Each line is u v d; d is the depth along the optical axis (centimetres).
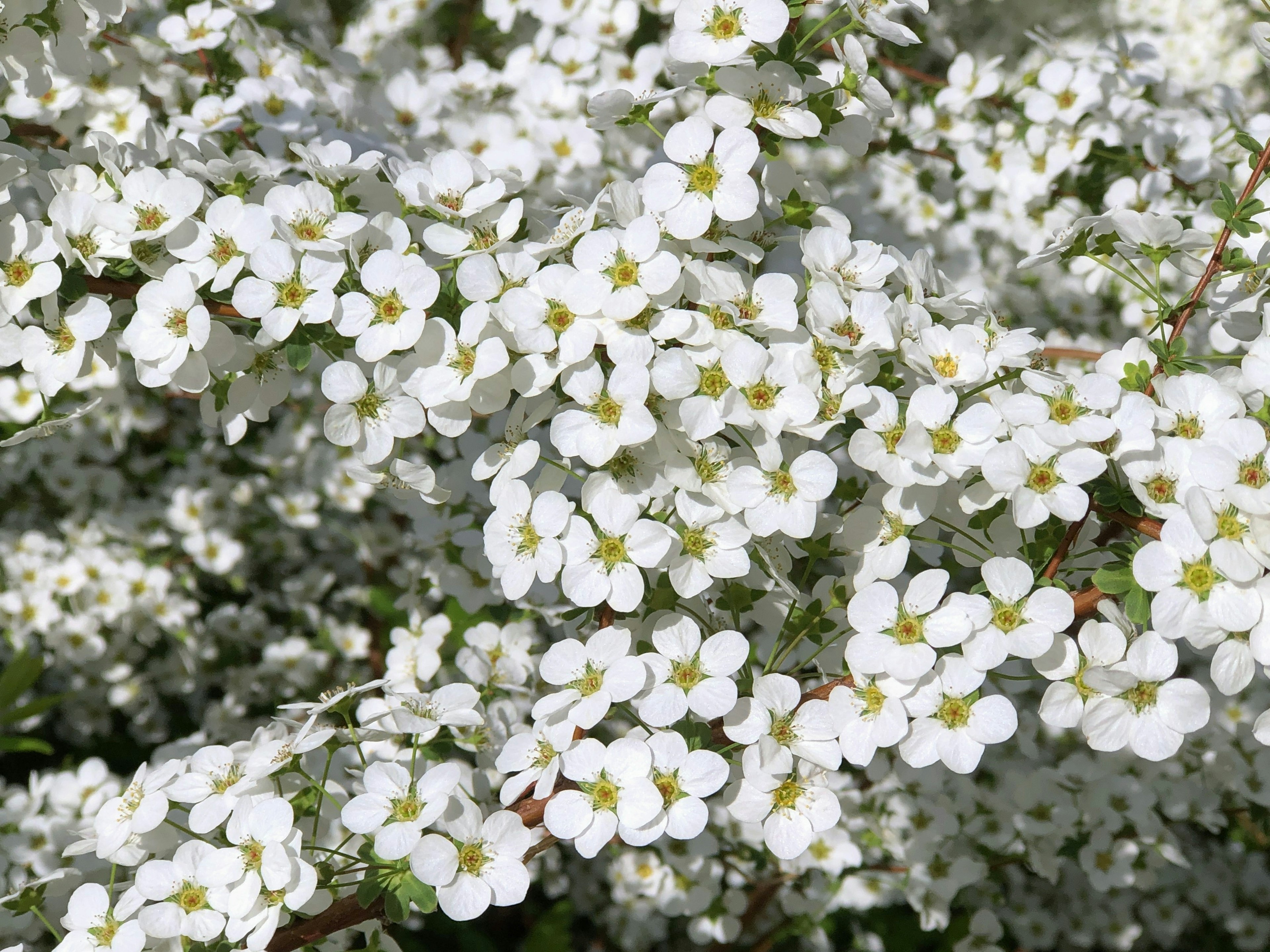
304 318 24
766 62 24
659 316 23
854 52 24
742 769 23
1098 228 24
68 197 24
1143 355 24
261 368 25
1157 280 24
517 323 23
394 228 24
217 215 24
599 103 24
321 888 23
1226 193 24
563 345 23
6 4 25
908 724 23
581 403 23
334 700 24
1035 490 23
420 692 27
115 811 24
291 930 23
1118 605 23
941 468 23
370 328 24
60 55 26
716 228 25
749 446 24
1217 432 23
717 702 23
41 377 24
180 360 24
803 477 23
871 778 29
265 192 26
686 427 23
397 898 23
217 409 25
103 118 29
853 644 23
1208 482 22
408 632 29
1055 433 23
